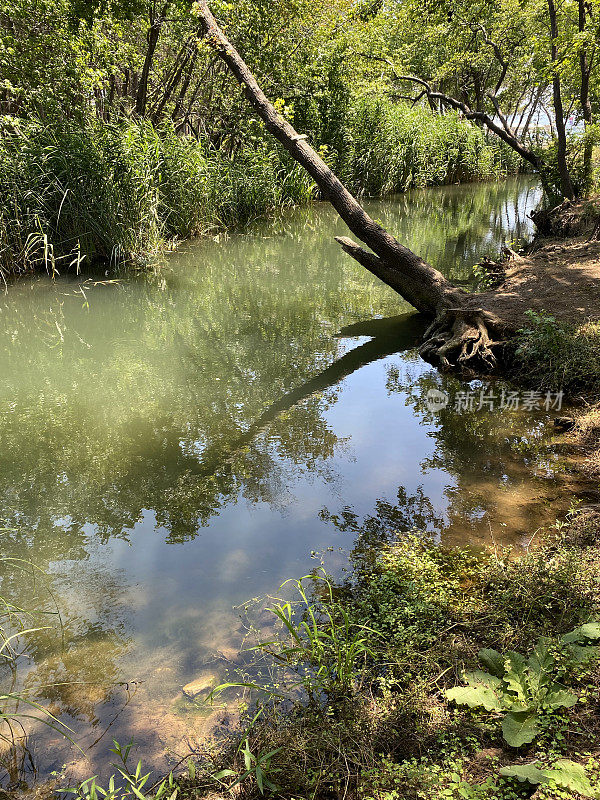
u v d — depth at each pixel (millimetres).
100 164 9891
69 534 3719
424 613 2795
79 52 10961
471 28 17719
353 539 3502
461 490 3908
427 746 2137
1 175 9078
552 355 5426
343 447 4621
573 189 13188
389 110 19312
